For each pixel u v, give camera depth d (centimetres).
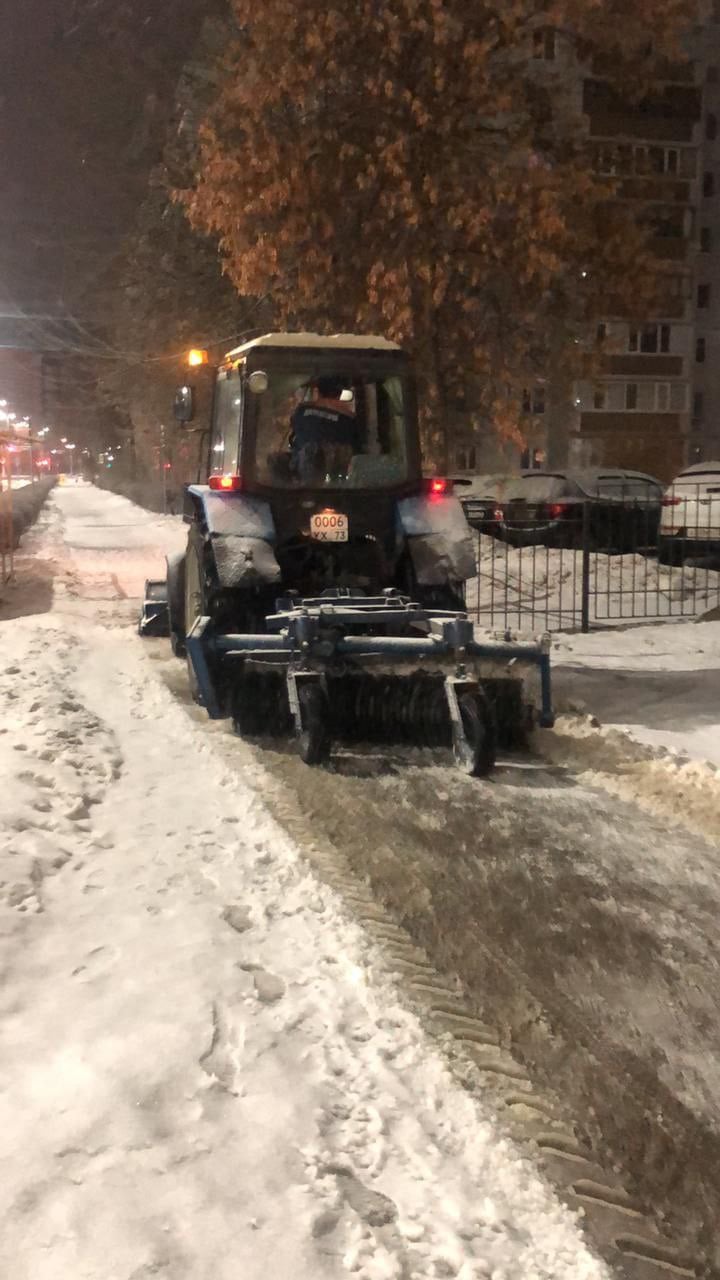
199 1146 271
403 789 586
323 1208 252
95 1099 285
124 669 912
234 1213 248
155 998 341
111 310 3691
